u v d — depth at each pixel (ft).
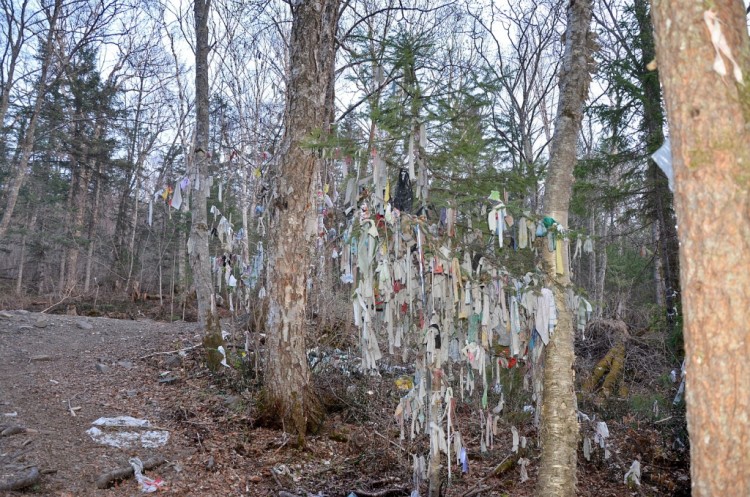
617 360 27.71
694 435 5.66
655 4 6.25
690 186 5.70
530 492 17.61
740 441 5.31
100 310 51.90
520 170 15.15
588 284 50.03
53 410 18.65
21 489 12.83
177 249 68.85
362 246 13.41
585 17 15.26
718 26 5.63
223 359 24.71
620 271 43.91
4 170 64.75
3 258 84.58
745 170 5.49
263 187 26.04
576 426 13.70
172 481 15.07
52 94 59.98
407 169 13.89
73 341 29.40
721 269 5.45
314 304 29.58
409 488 16.49
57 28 45.21
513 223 13.56
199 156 25.96
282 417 19.30
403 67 13.24
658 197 30.30
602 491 18.71
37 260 66.95
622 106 31.86
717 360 5.43
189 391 22.22
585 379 26.71
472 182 14.24
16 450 14.88
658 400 22.82
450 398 14.46
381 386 23.16
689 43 5.77
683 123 5.79
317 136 13.78
